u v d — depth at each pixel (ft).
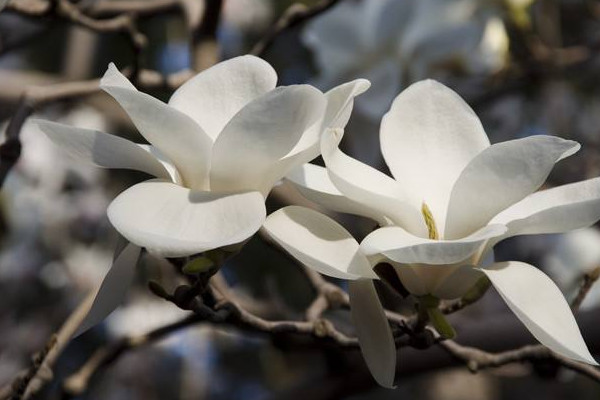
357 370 7.28
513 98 11.20
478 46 9.09
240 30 12.73
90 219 12.63
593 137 11.42
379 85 8.60
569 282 9.70
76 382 6.87
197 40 7.18
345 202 5.90
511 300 5.82
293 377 11.71
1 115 11.56
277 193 7.63
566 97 11.59
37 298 12.92
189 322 6.91
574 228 5.89
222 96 5.97
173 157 5.83
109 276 5.84
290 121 5.75
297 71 12.66
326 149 5.79
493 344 7.29
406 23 8.63
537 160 5.80
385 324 5.90
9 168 6.82
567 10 12.43
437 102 6.06
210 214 5.76
